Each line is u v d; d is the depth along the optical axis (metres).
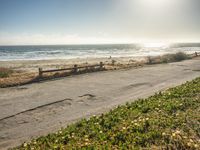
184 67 30.44
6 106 12.38
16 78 22.88
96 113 10.66
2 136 8.42
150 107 9.61
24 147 6.70
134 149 5.76
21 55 115.50
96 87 17.20
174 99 10.84
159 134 6.66
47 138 7.25
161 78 21.27
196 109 9.13
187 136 6.62
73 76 23.16
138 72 25.58
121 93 15.12
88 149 5.88
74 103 12.79
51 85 18.34
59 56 102.38
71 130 7.67
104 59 70.31
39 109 11.73
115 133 6.93
